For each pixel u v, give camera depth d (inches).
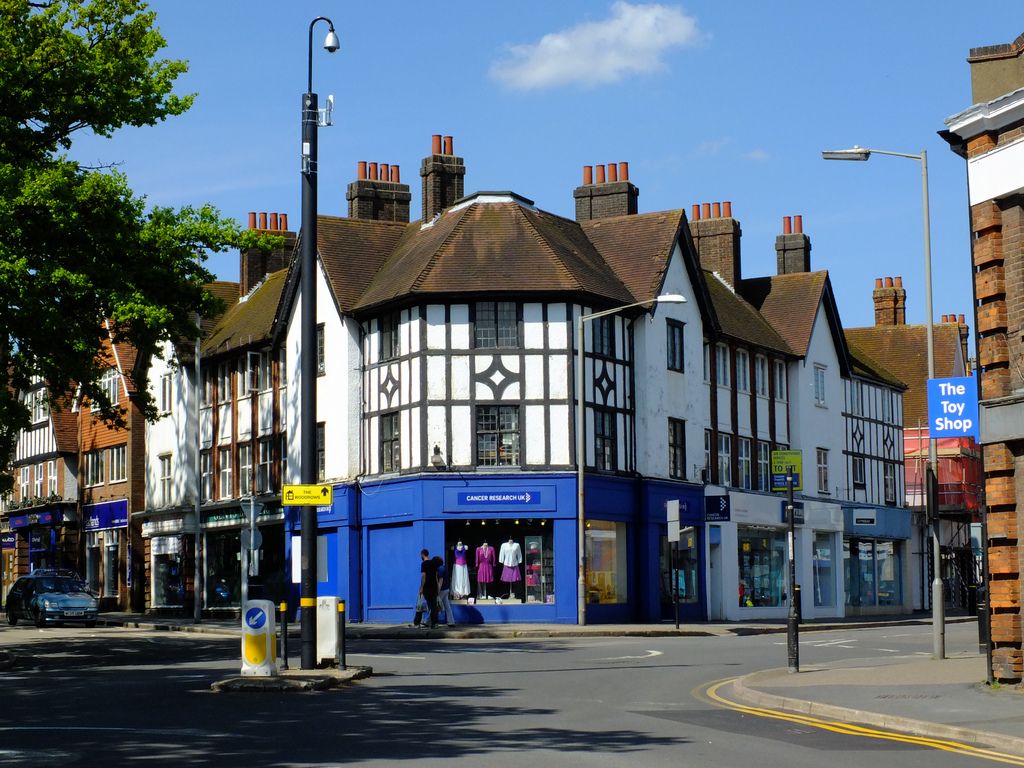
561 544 1471.5
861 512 2043.6
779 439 1923.0
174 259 1117.1
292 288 1708.9
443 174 1683.1
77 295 1036.5
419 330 1505.9
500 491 1471.5
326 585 1610.5
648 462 1589.6
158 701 649.0
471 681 767.7
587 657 968.9
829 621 1793.8
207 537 1919.3
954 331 2514.8
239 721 564.4
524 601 1482.5
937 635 898.1
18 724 556.1
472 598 1488.7
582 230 1722.4
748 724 565.9
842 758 463.5
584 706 635.5
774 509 1845.5
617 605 1534.2
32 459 2458.2
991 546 687.1
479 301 1503.4
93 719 573.6
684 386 1678.2
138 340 1111.6
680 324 1680.6
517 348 1494.8
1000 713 576.1
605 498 1519.4
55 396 1191.6
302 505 768.3
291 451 1708.9
